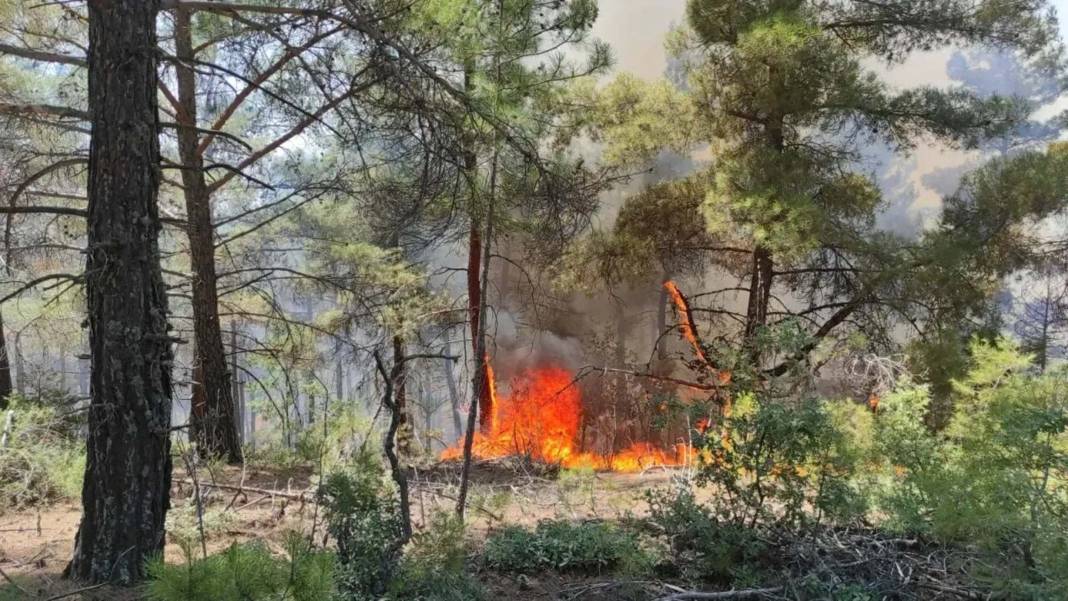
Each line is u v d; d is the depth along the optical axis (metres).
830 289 12.93
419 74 6.64
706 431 5.07
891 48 12.58
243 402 18.70
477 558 5.16
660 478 7.61
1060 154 11.77
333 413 5.77
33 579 4.36
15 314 11.73
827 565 4.57
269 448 9.80
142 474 4.38
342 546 4.24
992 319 11.31
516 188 7.99
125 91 4.38
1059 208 10.91
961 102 11.49
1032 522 3.86
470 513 5.93
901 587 4.39
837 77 10.96
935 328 11.01
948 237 10.79
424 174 7.12
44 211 4.63
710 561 4.75
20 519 5.96
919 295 10.88
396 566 4.24
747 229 10.72
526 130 6.81
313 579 2.67
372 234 13.14
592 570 5.07
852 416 5.04
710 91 12.07
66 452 6.43
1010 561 4.05
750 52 10.63
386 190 9.29
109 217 4.35
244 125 12.14
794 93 10.84
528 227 9.53
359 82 7.53
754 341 5.40
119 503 4.32
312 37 7.24
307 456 5.22
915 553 4.90
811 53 10.77
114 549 4.30
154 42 4.55
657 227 13.55
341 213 14.23
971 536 4.30
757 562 4.77
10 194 8.07
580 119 10.45
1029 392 4.81
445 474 8.29
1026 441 4.32
